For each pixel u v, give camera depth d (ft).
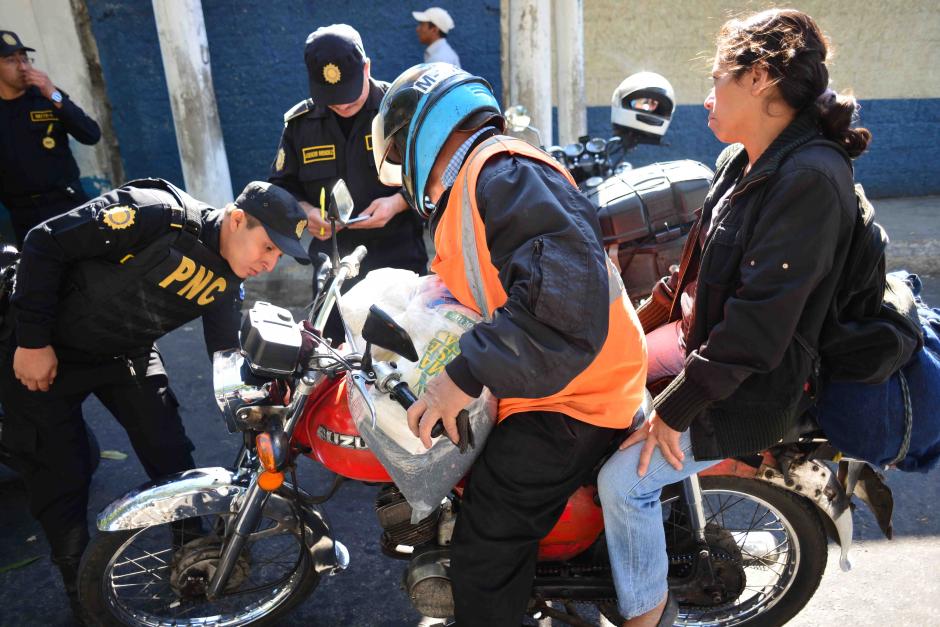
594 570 7.01
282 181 10.79
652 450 6.19
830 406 6.32
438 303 6.11
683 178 9.64
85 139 14.56
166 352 14.88
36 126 13.96
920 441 6.25
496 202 5.17
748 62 5.51
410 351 5.27
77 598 8.27
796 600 7.66
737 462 7.09
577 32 18.70
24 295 6.95
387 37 20.51
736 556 7.29
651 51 21.02
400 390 5.79
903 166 22.02
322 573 7.54
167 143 21.04
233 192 21.74
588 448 6.12
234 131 21.13
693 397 5.82
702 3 20.56
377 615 8.59
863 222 5.58
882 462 6.32
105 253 6.98
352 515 10.20
